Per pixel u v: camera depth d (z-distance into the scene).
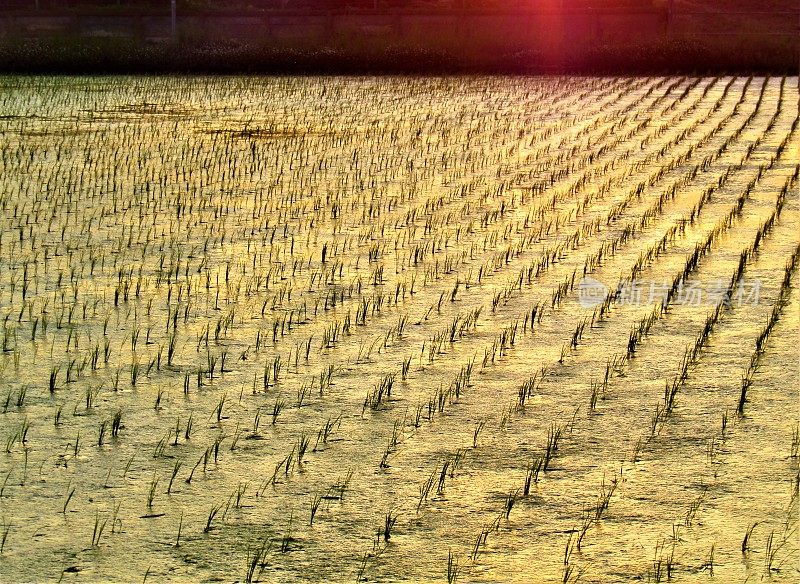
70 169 14.16
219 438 5.97
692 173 13.81
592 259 9.52
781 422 6.22
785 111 20.55
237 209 11.80
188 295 8.55
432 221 11.21
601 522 5.10
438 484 5.46
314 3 42.25
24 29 35.84
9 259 9.62
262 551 4.85
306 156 15.35
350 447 5.88
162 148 15.96
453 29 35.72
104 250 9.97
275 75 28.59
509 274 9.19
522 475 5.56
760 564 4.74
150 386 6.71
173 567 4.71
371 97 23.38
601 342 7.54
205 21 36.16
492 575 4.66
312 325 7.87
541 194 12.61
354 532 5.02
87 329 7.74
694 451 5.85
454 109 21.19
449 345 7.46
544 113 20.56
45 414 6.27
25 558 4.76
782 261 9.61
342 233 10.70
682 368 7.05
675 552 4.84
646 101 22.66
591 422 6.21
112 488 5.40
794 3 43.62
